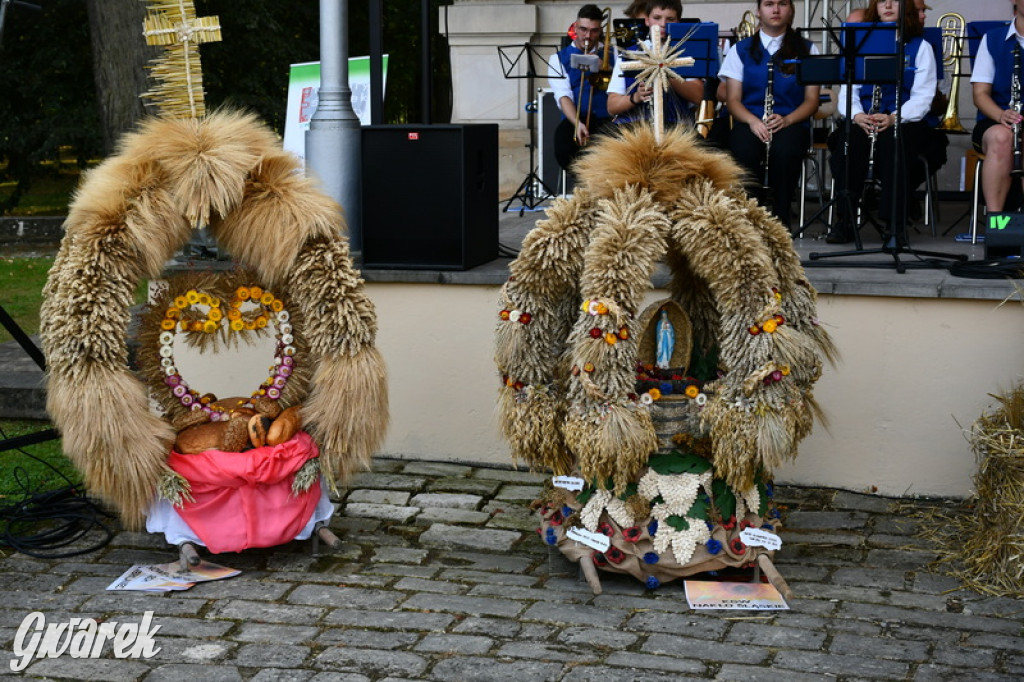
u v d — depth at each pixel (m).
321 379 4.05
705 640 3.53
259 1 15.21
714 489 3.89
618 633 3.58
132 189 3.85
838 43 5.50
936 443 4.58
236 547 4.00
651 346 3.95
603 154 3.85
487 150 5.24
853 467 4.71
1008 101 5.95
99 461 3.86
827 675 3.30
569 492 3.98
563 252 3.76
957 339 4.49
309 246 4.00
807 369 3.79
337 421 4.05
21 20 15.02
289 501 4.06
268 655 3.46
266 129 4.13
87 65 15.30
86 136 14.97
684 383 3.94
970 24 7.00
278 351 4.16
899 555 4.14
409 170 5.02
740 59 6.20
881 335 4.58
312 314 4.03
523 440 3.91
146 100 10.72
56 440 5.50
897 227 5.48
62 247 3.91
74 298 3.78
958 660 3.38
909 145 5.91
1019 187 6.09
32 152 15.31
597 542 3.84
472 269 5.09
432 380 5.12
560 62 7.24
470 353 5.05
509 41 9.56
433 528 4.45
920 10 6.29
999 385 4.47
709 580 3.90
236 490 4.00
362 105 7.48
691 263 3.75
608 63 6.75
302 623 3.67
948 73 7.85
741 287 3.67
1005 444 3.98
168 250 3.91
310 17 16.69
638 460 3.75
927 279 4.61
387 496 4.77
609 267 3.63
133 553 4.23
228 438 3.98
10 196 16.22
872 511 4.54
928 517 4.45
